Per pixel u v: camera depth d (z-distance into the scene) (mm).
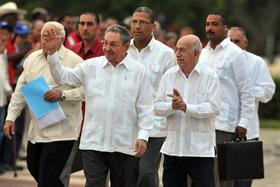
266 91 23188
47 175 19906
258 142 20250
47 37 18641
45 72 19984
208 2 83062
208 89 18766
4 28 28078
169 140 18969
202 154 18750
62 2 83250
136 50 21750
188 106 18438
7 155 28719
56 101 19625
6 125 20141
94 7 82125
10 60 28828
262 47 98062
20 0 78125
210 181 18891
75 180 27594
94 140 18578
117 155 18609
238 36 23906
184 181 19203
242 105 21688
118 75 18641
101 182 18781
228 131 21719
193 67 18828
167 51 21719
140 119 18656
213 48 21906
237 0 92562
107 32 18531
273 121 51969
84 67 18844
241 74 21641
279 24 106250
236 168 20016
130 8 79812
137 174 21594
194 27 85438
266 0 101125
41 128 19750
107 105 18562
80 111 20219
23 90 19688
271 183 28859
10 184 26391
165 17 82562
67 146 19938
